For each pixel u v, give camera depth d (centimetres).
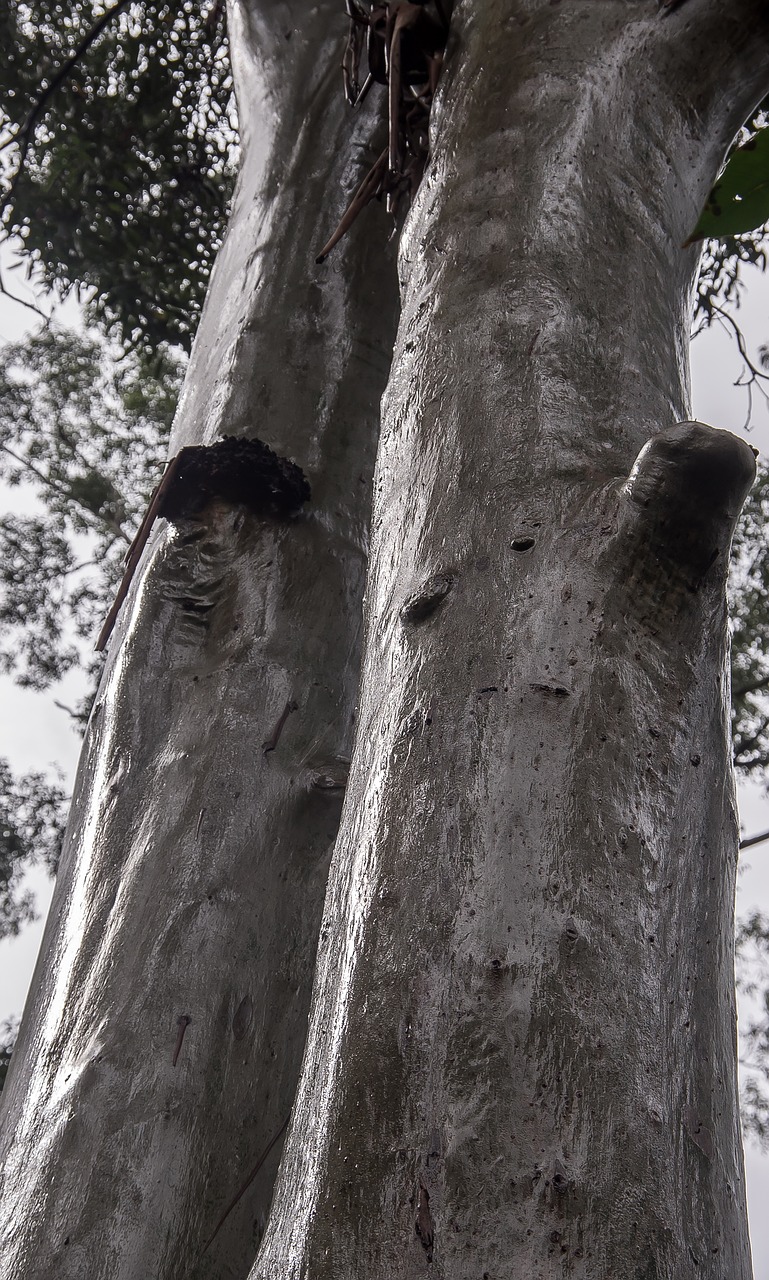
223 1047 321
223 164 1026
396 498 241
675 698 192
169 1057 315
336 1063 165
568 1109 152
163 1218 293
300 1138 166
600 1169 148
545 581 202
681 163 311
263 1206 307
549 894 169
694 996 174
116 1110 306
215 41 991
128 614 407
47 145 1006
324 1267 147
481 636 199
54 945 354
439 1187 148
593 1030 158
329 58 596
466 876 173
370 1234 148
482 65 320
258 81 610
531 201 281
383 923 175
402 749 193
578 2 325
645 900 172
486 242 277
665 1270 144
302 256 520
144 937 335
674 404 260
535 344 251
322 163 551
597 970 163
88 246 994
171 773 367
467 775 183
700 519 198
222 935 337
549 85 305
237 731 373
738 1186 166
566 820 175
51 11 996
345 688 400
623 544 200
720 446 197
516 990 161
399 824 184
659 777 184
